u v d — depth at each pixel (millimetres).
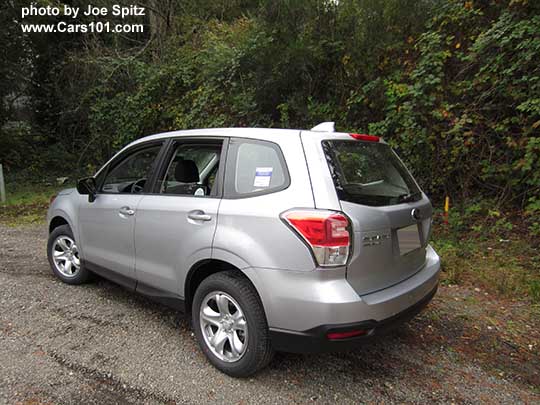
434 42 6160
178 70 10852
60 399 2484
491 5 6176
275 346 2521
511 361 3025
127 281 3588
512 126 5855
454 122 5934
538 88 5328
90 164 12883
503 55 5660
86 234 4008
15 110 13594
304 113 7848
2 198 9445
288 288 2406
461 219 5883
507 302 4000
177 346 3133
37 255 5496
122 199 3578
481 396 2605
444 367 2928
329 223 2322
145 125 11367
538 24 5301
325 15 7570
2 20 10930
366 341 2404
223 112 9430
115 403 2461
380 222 2514
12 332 3307
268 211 2521
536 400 2578
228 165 2902
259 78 8258
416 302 2742
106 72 11766
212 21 11875
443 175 6422
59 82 13305
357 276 2412
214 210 2801
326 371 2836
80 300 3965
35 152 13492
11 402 2447
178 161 3357
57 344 3129
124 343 3164
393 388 2666
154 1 12406
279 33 7891
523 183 5742
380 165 2961
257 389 2617
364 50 7277
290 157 2602
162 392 2570
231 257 2652
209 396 2539
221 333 2797
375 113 7211
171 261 3102
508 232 5438
